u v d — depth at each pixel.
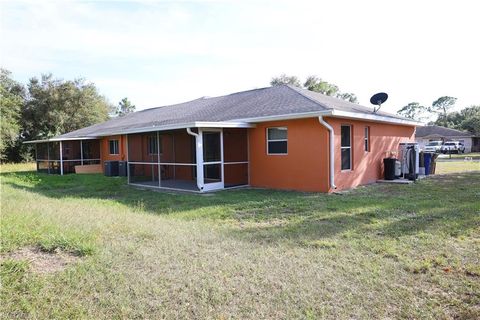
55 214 6.21
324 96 13.87
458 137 48.66
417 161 12.86
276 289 3.27
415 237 5.01
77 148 20.77
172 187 11.97
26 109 32.69
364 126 11.93
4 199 8.15
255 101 13.54
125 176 17.31
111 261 3.86
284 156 11.01
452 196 8.69
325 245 4.69
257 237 5.15
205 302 3.01
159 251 4.28
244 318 2.77
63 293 3.09
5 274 3.33
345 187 10.70
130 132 13.12
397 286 3.36
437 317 2.80
